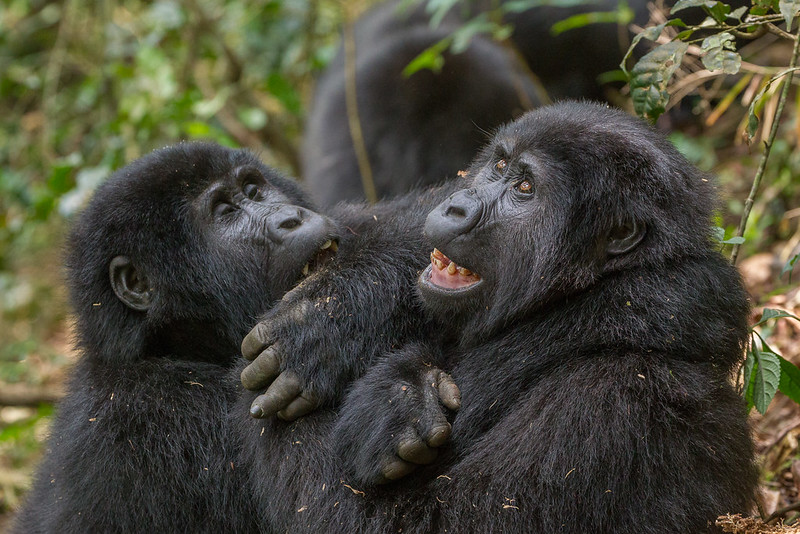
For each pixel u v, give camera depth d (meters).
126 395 8.24
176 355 8.98
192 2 18.94
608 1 14.65
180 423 8.14
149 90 17.92
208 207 8.95
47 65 21.33
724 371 7.22
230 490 8.05
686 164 7.63
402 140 14.73
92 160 18.06
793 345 10.50
